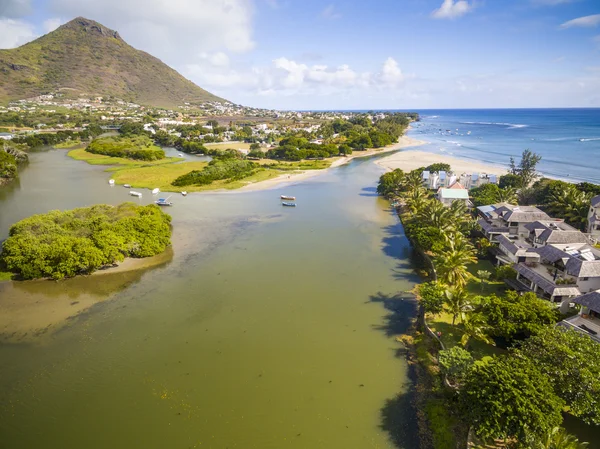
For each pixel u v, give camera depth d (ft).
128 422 128.47
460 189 350.64
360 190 464.24
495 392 110.63
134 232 262.67
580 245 206.18
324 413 131.23
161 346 167.53
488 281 214.90
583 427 118.62
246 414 130.93
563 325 149.38
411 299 204.74
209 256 263.29
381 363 155.63
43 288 217.56
